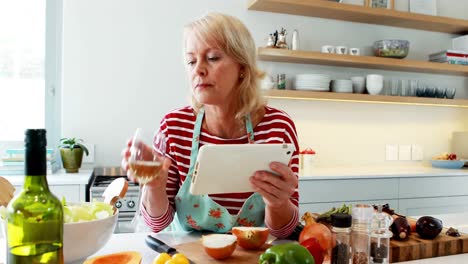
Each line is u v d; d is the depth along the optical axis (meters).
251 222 1.27
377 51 3.08
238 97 1.28
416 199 2.77
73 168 2.39
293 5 2.80
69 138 2.53
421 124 3.42
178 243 1.11
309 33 3.09
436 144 3.48
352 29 3.20
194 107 1.32
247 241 1.00
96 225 0.83
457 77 3.55
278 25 3.01
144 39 2.72
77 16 2.59
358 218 0.92
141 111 2.72
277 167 0.98
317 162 3.11
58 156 2.62
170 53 2.77
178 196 1.26
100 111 2.64
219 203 1.26
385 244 0.92
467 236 1.10
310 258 0.76
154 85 2.74
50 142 2.59
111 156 2.66
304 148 3.07
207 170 0.96
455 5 3.50
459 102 3.25
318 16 3.07
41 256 0.66
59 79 2.62
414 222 1.15
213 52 1.16
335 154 3.15
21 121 2.54
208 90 1.17
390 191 2.69
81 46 2.60
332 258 0.90
